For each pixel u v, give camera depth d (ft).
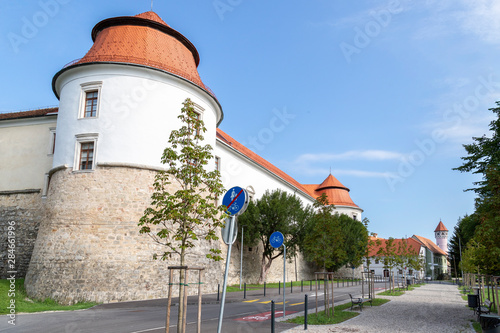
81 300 63.00
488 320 29.55
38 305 60.49
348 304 61.87
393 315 48.75
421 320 44.42
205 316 45.24
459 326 40.01
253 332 33.81
